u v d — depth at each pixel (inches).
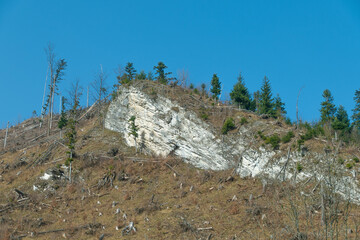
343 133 1585.9
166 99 1900.8
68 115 2856.8
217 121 1764.3
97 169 1699.1
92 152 1831.9
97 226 1242.6
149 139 1854.1
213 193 1417.3
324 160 1366.9
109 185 1584.6
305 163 1396.4
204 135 1715.1
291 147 1478.8
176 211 1288.1
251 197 1284.4
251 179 1487.5
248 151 1565.0
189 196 1409.9
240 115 1798.7
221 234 1101.1
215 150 1656.0
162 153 1796.3
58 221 1323.8
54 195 1533.0
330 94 2065.7
